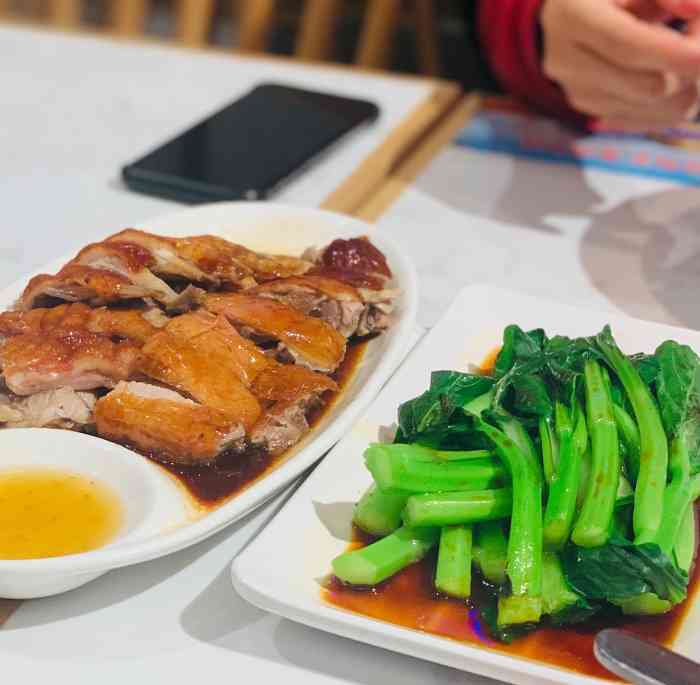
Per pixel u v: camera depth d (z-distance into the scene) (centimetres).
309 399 128
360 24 400
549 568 105
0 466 118
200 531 107
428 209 198
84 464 118
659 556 100
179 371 126
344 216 170
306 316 140
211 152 207
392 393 133
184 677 100
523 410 118
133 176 198
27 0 388
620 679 94
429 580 108
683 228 192
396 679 100
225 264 150
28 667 100
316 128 221
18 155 216
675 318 164
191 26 337
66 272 143
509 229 192
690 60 177
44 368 127
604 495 107
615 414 119
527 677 93
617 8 189
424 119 236
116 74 258
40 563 100
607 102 208
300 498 113
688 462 115
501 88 287
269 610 101
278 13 403
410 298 150
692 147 223
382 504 112
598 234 190
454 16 396
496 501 109
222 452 122
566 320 150
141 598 109
